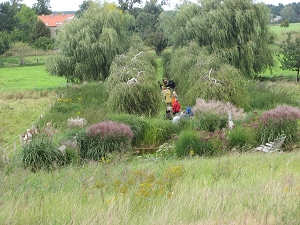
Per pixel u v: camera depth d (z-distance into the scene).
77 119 21.30
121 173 10.20
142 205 7.07
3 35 84.25
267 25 40.34
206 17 38.34
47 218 6.42
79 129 18.77
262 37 40.34
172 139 19.09
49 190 9.50
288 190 7.38
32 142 15.38
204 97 24.36
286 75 49.62
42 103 33.81
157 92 24.14
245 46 38.41
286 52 45.00
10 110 31.20
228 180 9.44
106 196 8.10
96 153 17.05
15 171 12.70
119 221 6.15
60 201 7.75
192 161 13.39
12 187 9.55
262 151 16.53
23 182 10.24
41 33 90.75
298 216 5.78
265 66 41.72
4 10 102.25
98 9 43.38
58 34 42.56
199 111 21.53
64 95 31.97
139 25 85.81
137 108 23.64
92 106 26.39
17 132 24.00
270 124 18.27
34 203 7.49
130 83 23.53
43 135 16.20
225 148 16.52
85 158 17.02
